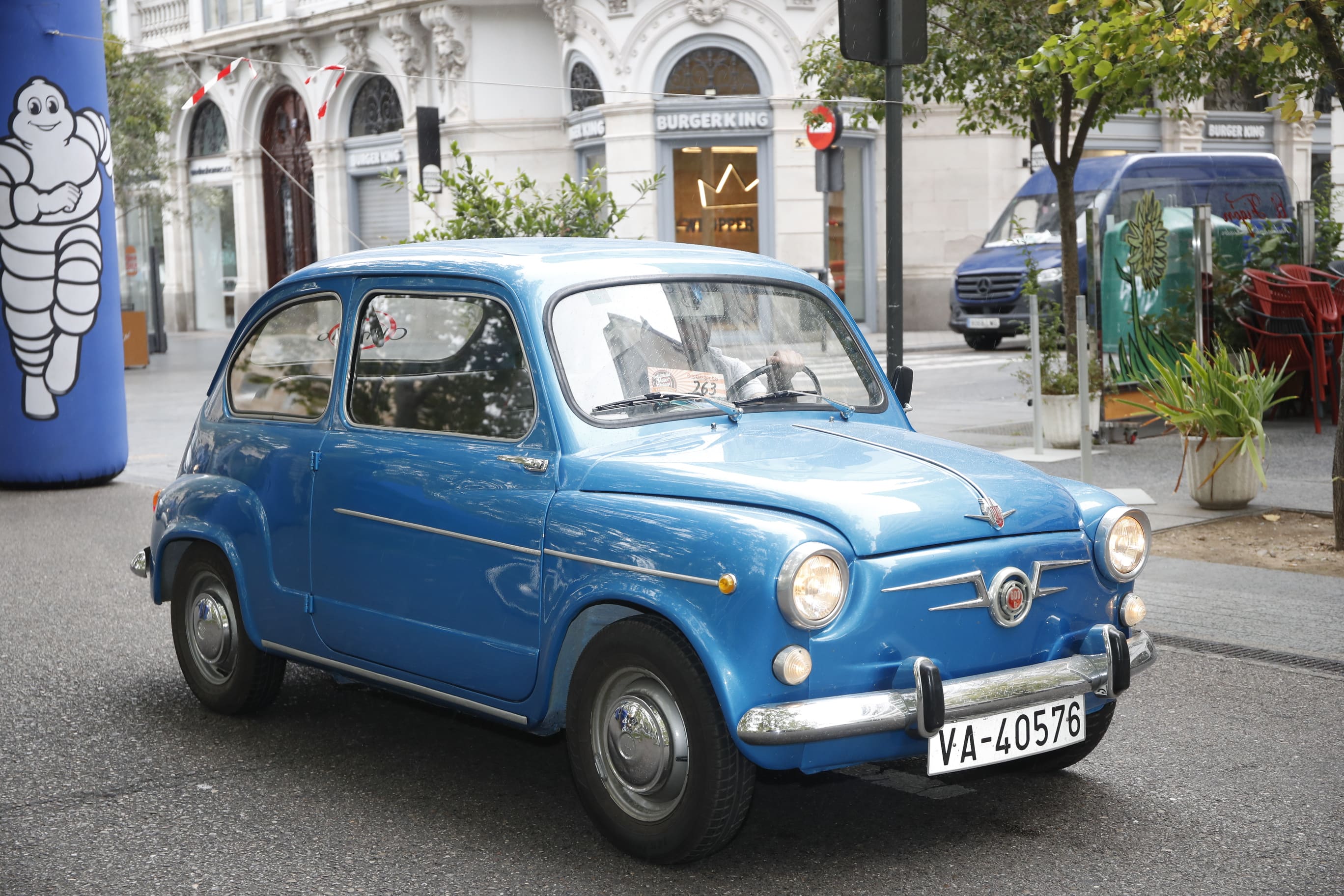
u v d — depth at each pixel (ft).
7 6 38.70
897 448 14.46
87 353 40.04
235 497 17.63
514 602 14.05
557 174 95.81
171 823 14.67
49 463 39.68
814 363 16.46
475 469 14.65
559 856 13.62
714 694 12.46
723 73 87.81
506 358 14.82
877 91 39.86
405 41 97.60
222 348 99.96
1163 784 15.44
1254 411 29.86
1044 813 14.64
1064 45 27.30
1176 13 26.48
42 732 17.94
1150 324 40.09
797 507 12.61
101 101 40.52
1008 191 96.37
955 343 84.99
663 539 12.73
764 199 87.92
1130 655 14.02
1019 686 12.92
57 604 25.49
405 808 15.07
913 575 12.55
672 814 12.88
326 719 18.54
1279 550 26.63
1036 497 13.84
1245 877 12.91
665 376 15.03
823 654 12.18
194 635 18.75
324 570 16.37
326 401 16.89
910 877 13.01
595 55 89.10
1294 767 15.90
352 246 107.86
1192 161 75.25
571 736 13.65
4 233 39.19
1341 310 42.91
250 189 116.47
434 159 50.21
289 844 14.05
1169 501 31.45
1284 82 37.32
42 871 13.42
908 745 12.68
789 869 13.23
